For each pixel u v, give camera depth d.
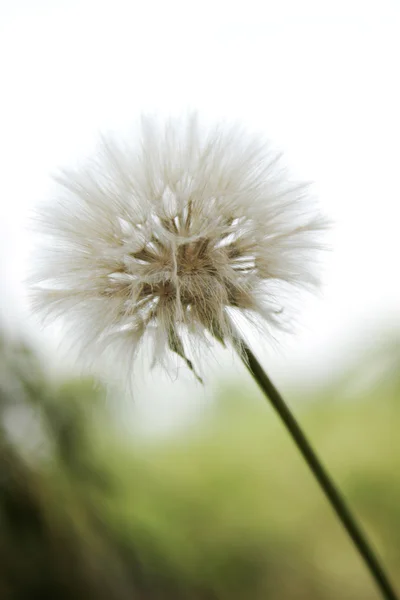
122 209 0.20
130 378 0.20
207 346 0.19
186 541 0.31
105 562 0.27
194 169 0.20
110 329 0.20
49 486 0.27
